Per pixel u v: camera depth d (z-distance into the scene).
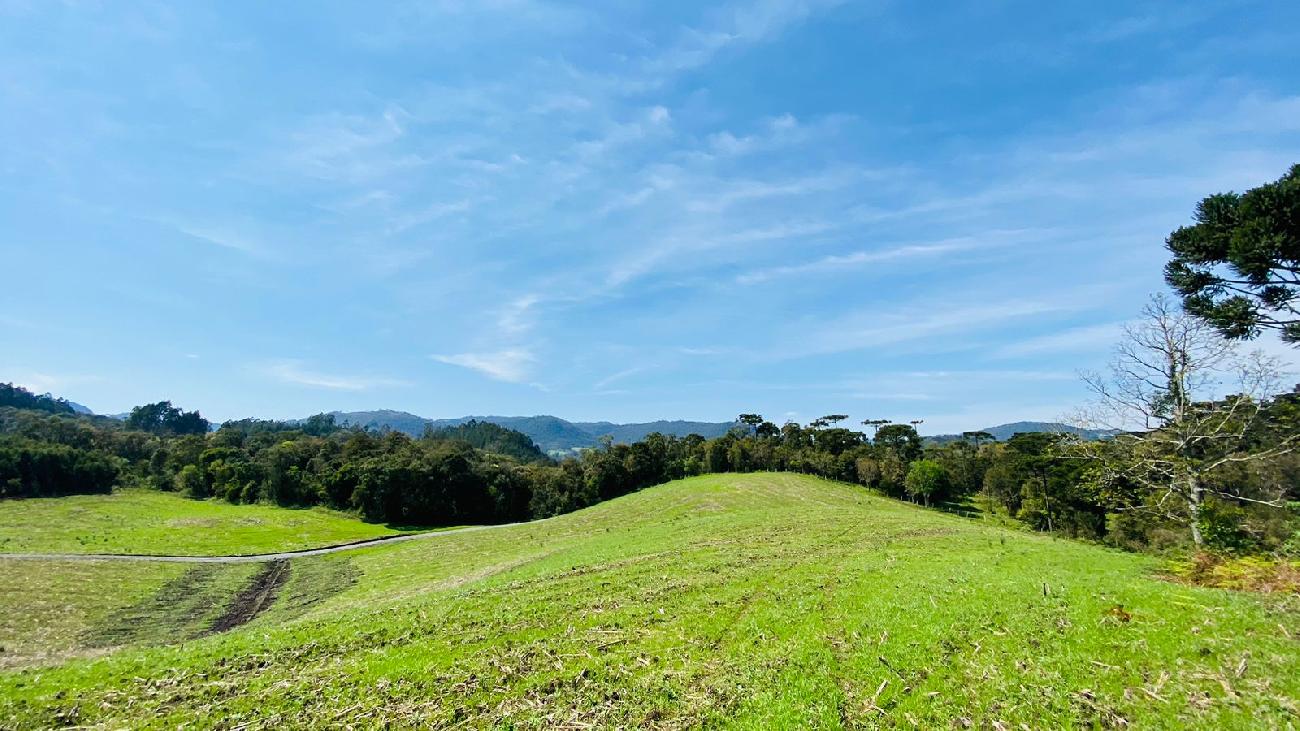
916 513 60.47
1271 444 30.44
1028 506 82.75
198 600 48.72
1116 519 55.22
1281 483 31.80
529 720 12.95
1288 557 19.75
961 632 16.41
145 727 13.49
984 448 133.88
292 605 45.03
